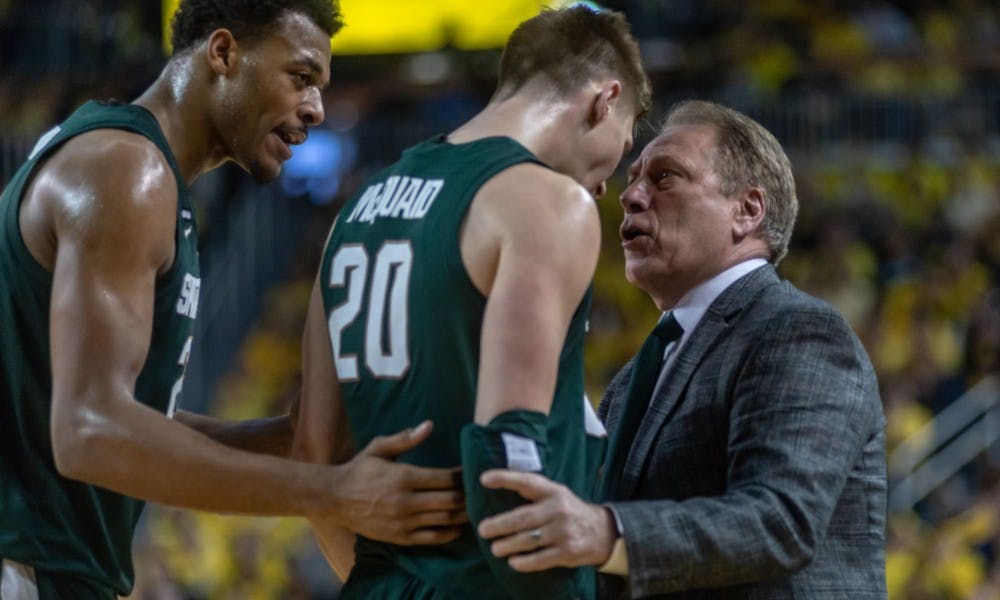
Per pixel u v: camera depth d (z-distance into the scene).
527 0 19.14
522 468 3.83
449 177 4.23
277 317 18.23
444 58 19.12
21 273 4.83
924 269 17.70
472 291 4.08
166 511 14.26
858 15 20.11
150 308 4.65
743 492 4.32
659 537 4.10
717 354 4.77
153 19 19.62
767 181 5.11
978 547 13.72
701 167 5.04
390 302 4.23
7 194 4.95
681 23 20.02
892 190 18.58
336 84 19.20
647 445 4.77
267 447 5.68
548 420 4.08
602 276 18.14
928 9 20.36
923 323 16.81
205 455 4.26
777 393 4.52
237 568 14.12
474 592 4.09
